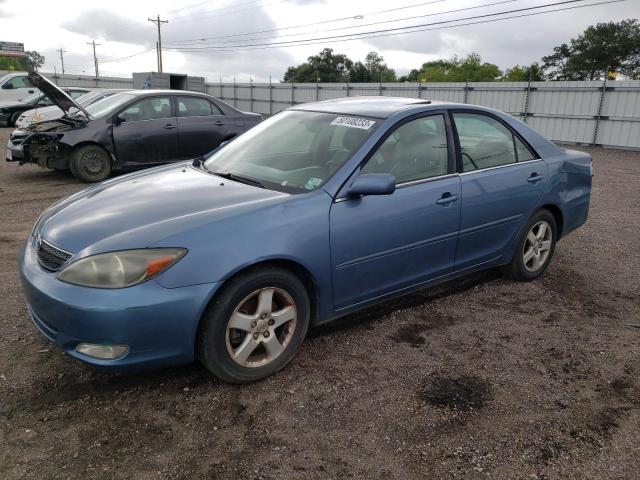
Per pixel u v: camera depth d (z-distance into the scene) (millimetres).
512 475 2352
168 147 9352
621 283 4781
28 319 3695
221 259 2686
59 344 2682
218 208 2922
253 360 2977
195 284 2629
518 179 4227
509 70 61375
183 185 3377
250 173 3551
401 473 2346
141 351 2605
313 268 3039
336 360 3285
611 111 18125
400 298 4266
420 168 3619
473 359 3354
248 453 2445
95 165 8828
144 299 2539
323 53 82562
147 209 2973
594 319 4008
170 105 9406
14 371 3057
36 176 9594
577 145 19172
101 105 9414
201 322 2742
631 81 17422
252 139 4055
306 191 3164
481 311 4078
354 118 3660
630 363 3361
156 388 2932
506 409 2836
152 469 2334
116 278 2549
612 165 13500
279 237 2865
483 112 4156
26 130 8867
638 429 2697
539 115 20188
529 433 2641
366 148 3340
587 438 2617
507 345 3555
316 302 3193
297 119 4000
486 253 4172
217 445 2496
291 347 3100
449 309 4098
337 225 3111
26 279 2814
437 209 3627
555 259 5418
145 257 2576
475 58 65875
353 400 2869
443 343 3551
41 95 19344
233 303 2773
